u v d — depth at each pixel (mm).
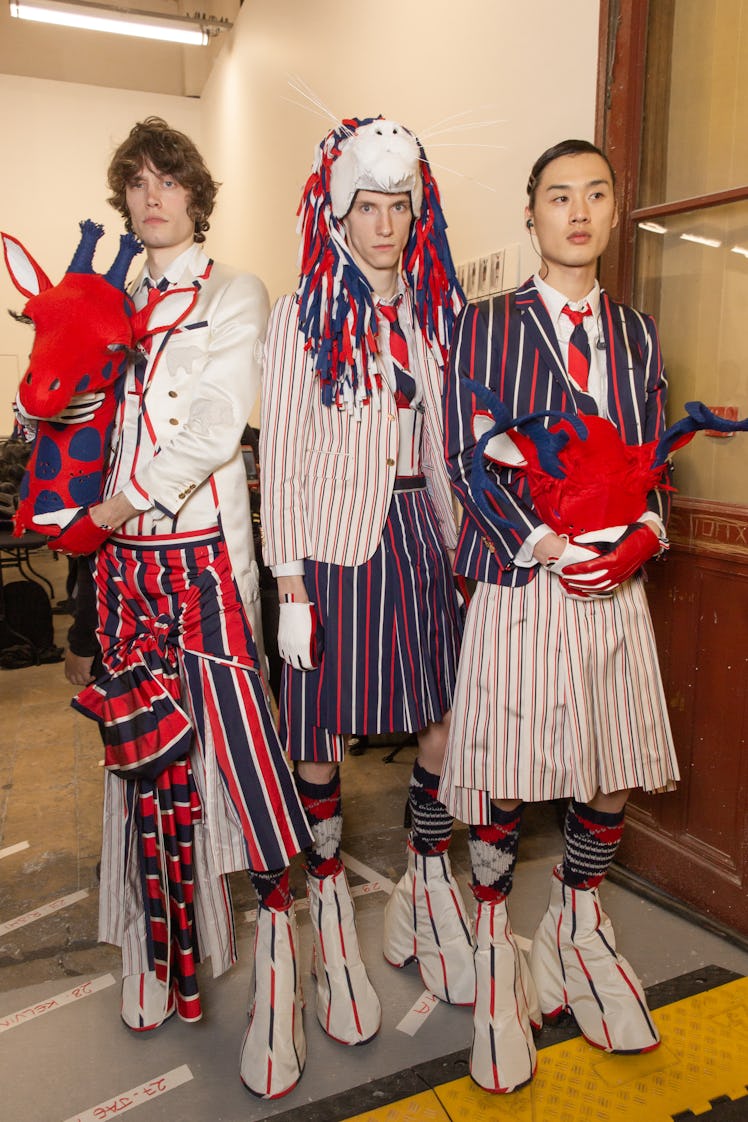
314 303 1291
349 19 3166
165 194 1301
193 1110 1272
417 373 1391
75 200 7016
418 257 1351
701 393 1751
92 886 1945
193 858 1371
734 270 1642
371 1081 1315
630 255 1831
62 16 5242
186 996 1366
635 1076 1306
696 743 1731
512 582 1253
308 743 1345
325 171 1304
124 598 1325
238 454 1349
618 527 1179
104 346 1180
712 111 1642
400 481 1369
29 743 2865
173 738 1279
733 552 1612
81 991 1573
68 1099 1302
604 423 1183
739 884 1647
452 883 1530
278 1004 1336
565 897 1429
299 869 2004
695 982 1522
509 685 1252
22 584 3846
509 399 1259
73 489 1257
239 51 5105
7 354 7086
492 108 2205
